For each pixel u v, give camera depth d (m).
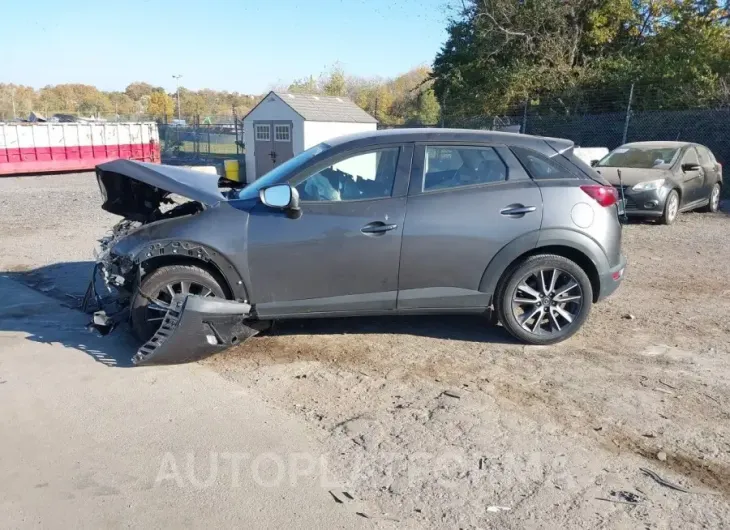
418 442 3.68
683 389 4.39
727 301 6.55
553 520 2.99
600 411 4.06
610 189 5.24
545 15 22.11
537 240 4.95
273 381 4.52
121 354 4.97
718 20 20.41
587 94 21.00
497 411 4.06
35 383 4.44
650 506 3.10
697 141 17.84
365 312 4.98
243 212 4.82
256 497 3.16
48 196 16.08
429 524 2.96
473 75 23.91
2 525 2.93
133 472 3.37
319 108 22.27
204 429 3.82
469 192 4.94
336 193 4.89
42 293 6.67
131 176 5.11
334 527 2.95
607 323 5.80
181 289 4.89
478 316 5.94
